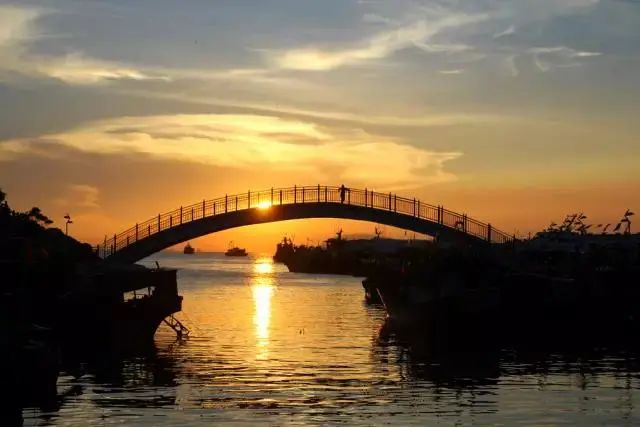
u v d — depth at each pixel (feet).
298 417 131.13
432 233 304.71
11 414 133.08
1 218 244.42
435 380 164.14
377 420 129.70
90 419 129.59
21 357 146.82
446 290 268.82
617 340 242.99
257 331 256.73
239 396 146.51
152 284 234.58
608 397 148.46
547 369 180.45
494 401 144.15
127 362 187.11
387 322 274.77
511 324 265.34
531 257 293.64
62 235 293.84
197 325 275.80
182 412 134.00
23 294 157.48
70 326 224.33
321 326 274.77
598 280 271.90
